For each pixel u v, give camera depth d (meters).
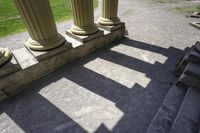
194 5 12.55
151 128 2.99
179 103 3.49
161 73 4.65
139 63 5.16
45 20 3.94
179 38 6.87
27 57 4.25
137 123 3.21
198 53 4.04
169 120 3.13
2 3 12.17
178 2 13.77
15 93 3.97
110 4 5.69
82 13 4.86
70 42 4.84
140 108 3.54
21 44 6.34
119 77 4.52
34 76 4.23
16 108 3.58
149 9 11.74
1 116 3.39
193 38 6.86
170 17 9.77
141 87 4.13
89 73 4.71
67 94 3.95
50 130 3.10
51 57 4.40
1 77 3.56
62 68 4.92
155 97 3.81
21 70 3.83
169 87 4.11
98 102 3.71
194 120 2.94
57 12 10.88
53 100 3.78
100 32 5.67
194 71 3.63
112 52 5.85
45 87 4.18
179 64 4.73
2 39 6.77
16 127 3.17
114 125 3.17
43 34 4.10
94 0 14.95
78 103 3.69
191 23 8.30
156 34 7.32
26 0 3.38
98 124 3.20
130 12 11.05
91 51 5.78
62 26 8.40
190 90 3.59
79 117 3.35
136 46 6.26
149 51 5.86
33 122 3.26
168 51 5.84
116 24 6.25
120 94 3.93
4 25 8.36
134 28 8.11
